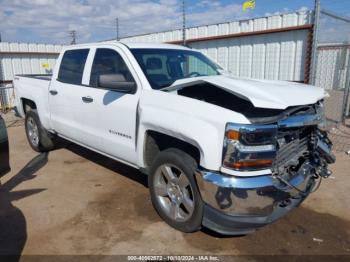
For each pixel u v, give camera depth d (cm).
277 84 334
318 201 401
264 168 265
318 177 329
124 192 426
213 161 269
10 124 930
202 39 1077
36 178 477
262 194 262
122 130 379
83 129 452
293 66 866
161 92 331
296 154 299
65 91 479
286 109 275
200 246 307
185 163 301
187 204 312
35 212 373
